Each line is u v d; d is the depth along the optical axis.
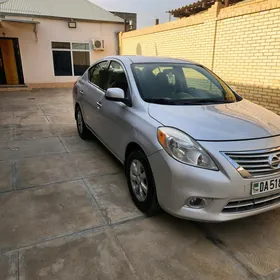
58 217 2.44
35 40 12.21
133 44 11.98
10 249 2.03
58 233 2.22
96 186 3.03
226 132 2.10
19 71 12.37
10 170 3.40
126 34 12.63
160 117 2.33
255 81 5.84
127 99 2.79
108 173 3.37
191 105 2.62
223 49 6.61
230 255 2.02
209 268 1.89
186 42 8.03
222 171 1.92
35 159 3.79
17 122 5.99
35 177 3.22
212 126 2.17
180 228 2.32
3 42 11.84
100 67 3.97
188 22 7.75
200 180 1.92
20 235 2.18
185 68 3.30
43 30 12.23
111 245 2.10
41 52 12.48
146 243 2.13
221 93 3.10
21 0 12.74
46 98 9.73
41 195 2.81
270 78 5.49
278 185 2.04
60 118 6.48
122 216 2.47
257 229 2.34
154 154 2.16
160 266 1.90
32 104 8.41
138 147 2.51
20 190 2.90
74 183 3.09
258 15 5.51
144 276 1.81
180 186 1.99
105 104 3.27
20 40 11.96
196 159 1.96
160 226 2.35
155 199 2.30
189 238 2.20
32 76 12.63
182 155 1.99
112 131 3.09
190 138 2.03
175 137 2.05
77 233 2.23
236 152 1.96
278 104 5.41
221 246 2.12
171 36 8.79
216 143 2.00
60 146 4.37
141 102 2.62
